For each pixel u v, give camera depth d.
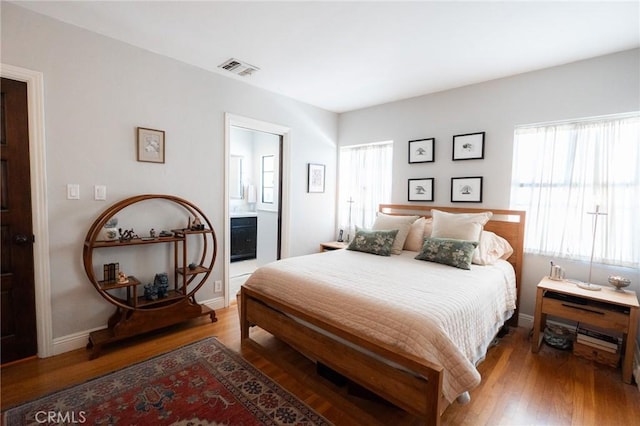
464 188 3.38
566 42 2.39
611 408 1.84
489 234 3.01
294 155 4.00
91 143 2.41
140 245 2.73
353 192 4.50
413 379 1.52
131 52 2.58
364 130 4.30
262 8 2.03
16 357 2.19
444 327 1.61
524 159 3.06
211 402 1.83
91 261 2.29
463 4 1.94
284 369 2.21
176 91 2.87
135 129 2.63
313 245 4.37
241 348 2.49
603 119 2.64
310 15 2.10
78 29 2.31
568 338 2.55
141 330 2.51
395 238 3.25
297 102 3.97
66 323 2.36
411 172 3.83
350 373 1.81
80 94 2.34
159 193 2.81
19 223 2.14
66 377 2.04
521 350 2.55
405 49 2.56
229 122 3.26
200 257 3.13
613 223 2.60
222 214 3.29
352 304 1.87
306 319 2.03
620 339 2.55
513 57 2.67
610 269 2.62
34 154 2.16
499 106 3.14
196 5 2.01
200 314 2.87
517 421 1.73
